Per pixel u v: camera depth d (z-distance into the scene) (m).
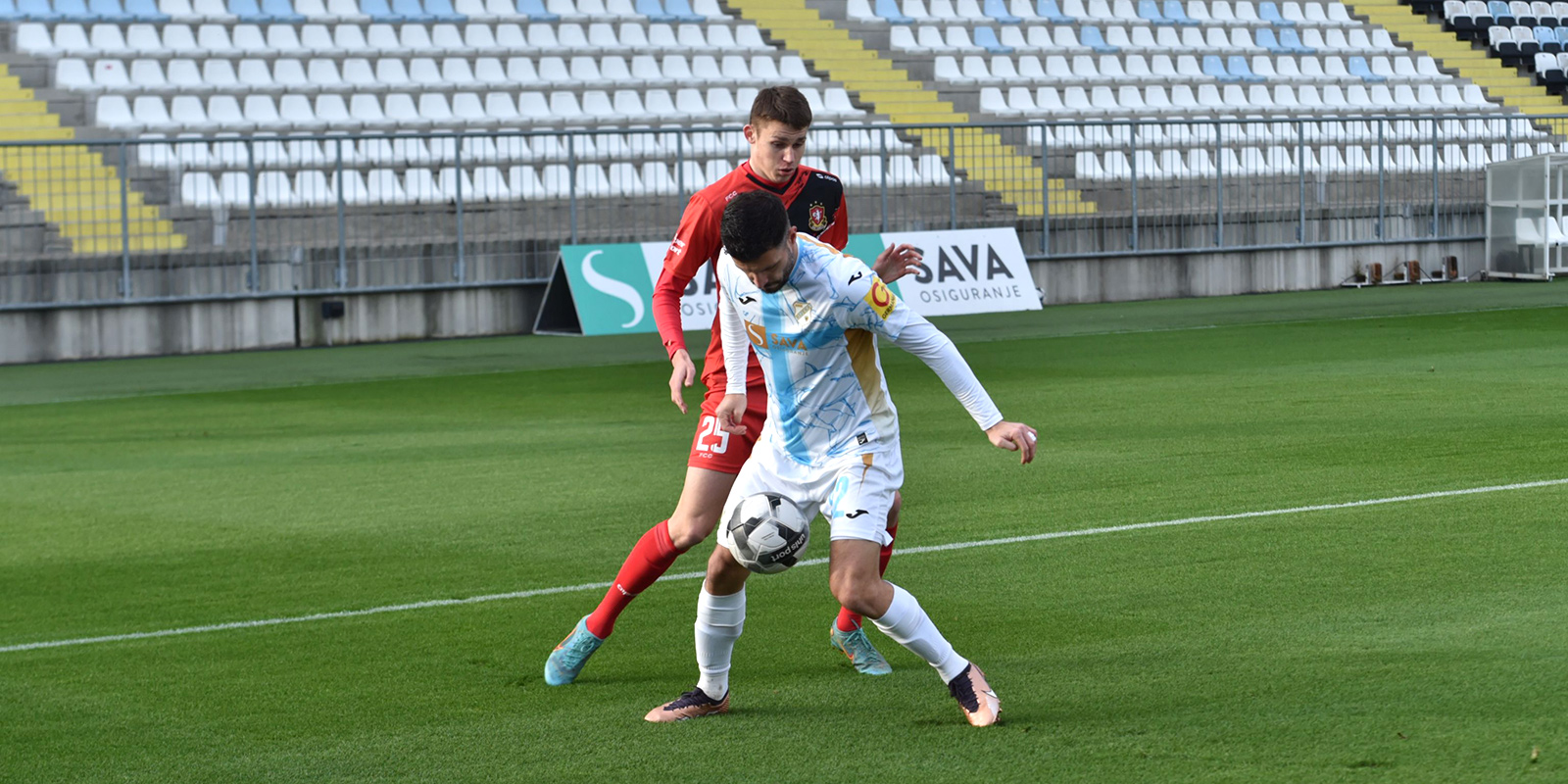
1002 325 61.66
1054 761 14.32
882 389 15.32
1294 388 40.72
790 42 88.00
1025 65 90.56
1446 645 17.59
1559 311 61.53
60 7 76.12
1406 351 49.09
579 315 60.78
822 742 15.16
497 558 23.95
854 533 14.86
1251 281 76.50
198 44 75.19
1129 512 25.84
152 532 26.45
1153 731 15.05
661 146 71.38
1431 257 80.88
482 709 16.62
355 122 70.75
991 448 32.53
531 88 76.75
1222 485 27.83
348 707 16.81
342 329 60.78
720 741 15.30
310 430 38.00
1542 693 15.70
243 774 14.78
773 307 14.90
